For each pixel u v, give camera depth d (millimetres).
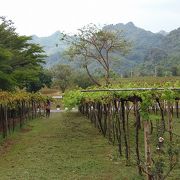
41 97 58375
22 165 20969
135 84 24188
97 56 62781
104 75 62188
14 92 43344
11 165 21172
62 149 26094
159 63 104188
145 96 16609
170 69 91688
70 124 44781
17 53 46469
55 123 47094
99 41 62375
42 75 84438
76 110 71250
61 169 19641
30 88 79875
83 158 22547
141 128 34562
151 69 97750
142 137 30219
